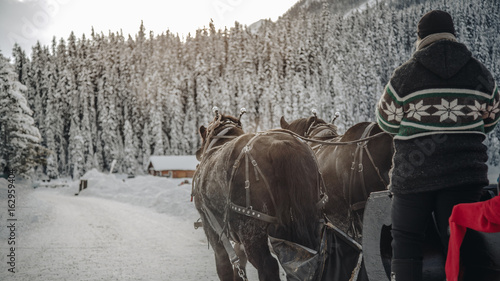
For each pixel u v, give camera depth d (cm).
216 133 485
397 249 243
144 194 2789
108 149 9144
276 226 326
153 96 9731
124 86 10775
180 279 632
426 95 230
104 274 666
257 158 344
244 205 344
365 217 277
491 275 222
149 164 8256
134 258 789
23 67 9469
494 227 201
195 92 9994
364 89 6619
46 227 1238
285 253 306
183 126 9112
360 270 307
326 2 9888
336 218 436
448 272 212
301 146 350
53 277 649
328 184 436
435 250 265
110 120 9281
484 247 221
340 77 7188
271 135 371
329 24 9469
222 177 371
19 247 908
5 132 3145
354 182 405
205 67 10038
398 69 245
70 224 1324
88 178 4328
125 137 8988
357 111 6512
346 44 8981
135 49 14600
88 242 976
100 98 9688
